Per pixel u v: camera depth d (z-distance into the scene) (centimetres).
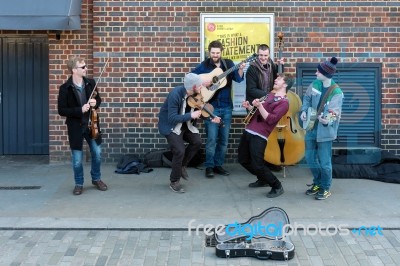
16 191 788
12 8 858
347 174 859
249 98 827
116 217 670
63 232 627
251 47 927
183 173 809
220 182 836
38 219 657
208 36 927
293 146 820
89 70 944
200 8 924
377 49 927
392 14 923
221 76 818
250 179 853
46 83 1002
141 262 547
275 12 923
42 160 982
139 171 890
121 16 927
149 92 935
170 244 593
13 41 996
